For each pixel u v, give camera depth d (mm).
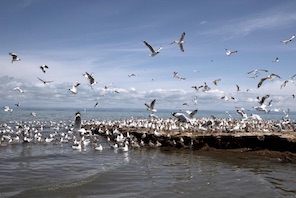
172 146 45875
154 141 49156
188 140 44625
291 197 23344
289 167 32625
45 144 48906
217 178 28672
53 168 31953
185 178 28719
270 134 38625
